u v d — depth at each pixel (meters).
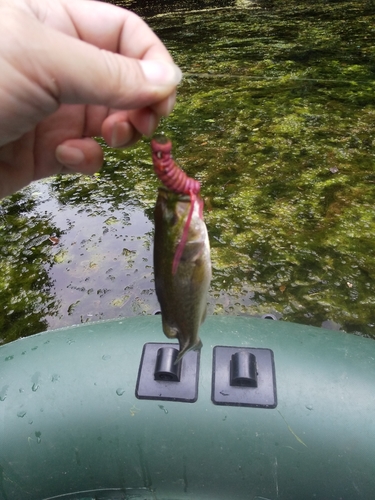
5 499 0.53
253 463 0.51
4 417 0.54
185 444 0.52
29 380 0.57
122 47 0.48
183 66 2.02
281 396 0.52
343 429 0.50
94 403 0.54
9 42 0.33
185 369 0.55
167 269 0.42
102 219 1.20
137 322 0.64
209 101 1.71
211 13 2.78
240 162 1.35
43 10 0.46
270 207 1.17
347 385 0.53
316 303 0.92
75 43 0.34
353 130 1.45
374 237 1.06
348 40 2.14
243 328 0.62
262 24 2.49
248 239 1.08
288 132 1.47
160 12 2.88
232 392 0.53
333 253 1.03
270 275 0.99
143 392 0.54
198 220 0.42
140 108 0.43
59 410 0.54
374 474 0.48
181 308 0.43
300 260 1.01
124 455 0.53
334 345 0.58
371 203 1.15
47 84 0.34
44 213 1.24
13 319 0.95
